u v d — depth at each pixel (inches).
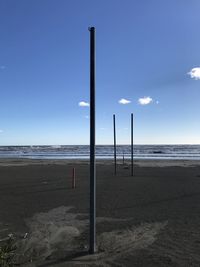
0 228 458.3
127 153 3668.8
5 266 246.2
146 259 322.3
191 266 303.6
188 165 1724.9
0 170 1389.0
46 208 589.3
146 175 1171.9
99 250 352.2
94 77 335.0
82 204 622.8
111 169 1434.5
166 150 4539.9
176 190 796.0
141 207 588.1
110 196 708.7
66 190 800.3
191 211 551.2
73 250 354.3
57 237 407.2
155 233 416.5
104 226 455.8
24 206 608.7
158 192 764.0
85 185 889.5
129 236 403.9
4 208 592.7
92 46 335.6
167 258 324.5
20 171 1336.1
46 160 2305.6
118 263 312.7
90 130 335.9
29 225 471.8
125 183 935.7
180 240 384.8
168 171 1342.3
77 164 1798.7
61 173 1242.6
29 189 820.0
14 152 4722.0
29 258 333.7
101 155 3314.5
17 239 401.7
